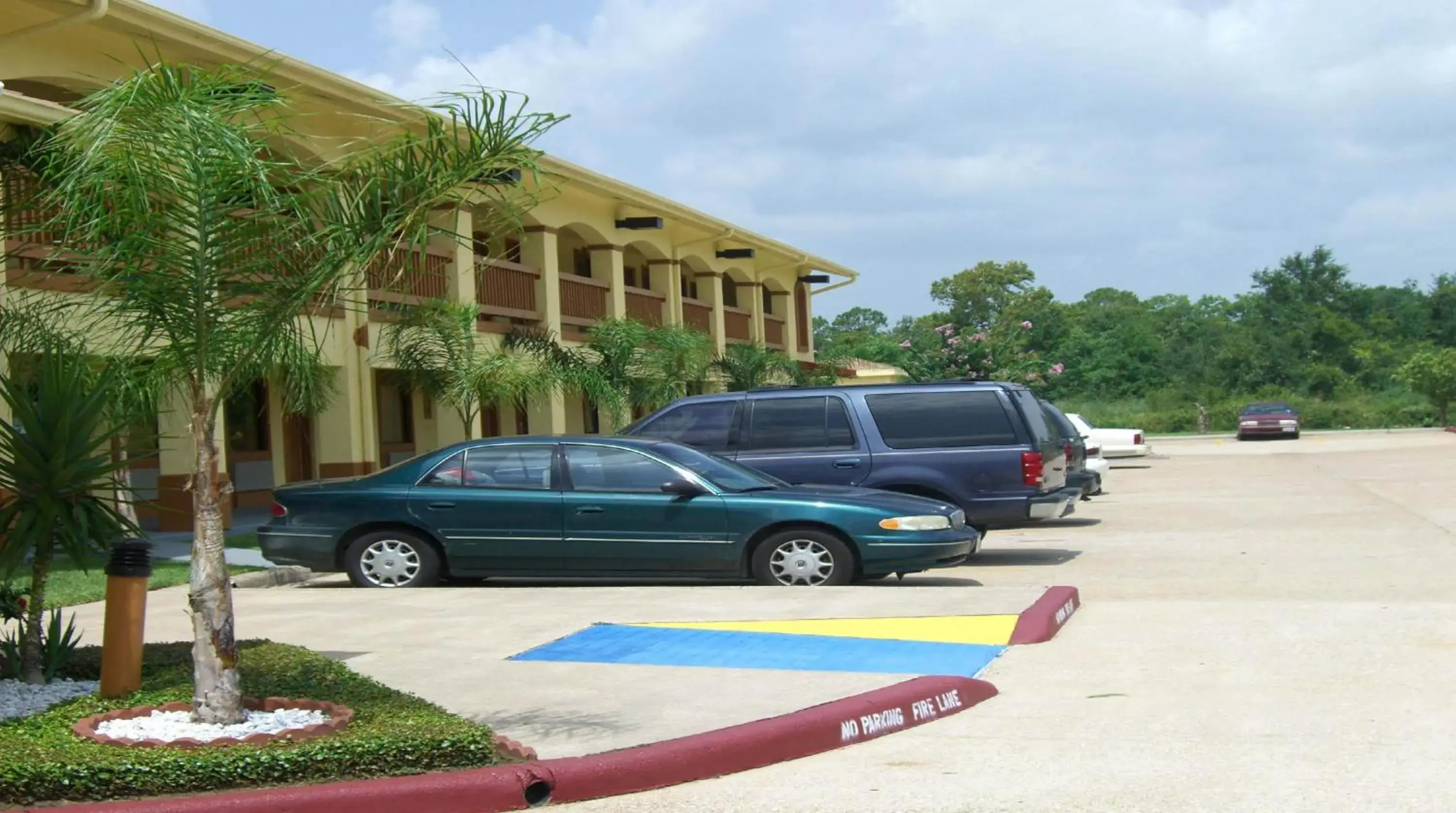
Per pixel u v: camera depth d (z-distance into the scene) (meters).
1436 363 59.59
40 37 15.62
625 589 12.39
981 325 83.50
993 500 14.46
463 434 24.47
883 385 15.12
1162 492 25.97
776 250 36.25
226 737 6.38
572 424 32.12
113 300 6.88
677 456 13.08
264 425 24.69
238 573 14.89
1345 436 55.03
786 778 6.43
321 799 5.73
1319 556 14.84
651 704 7.55
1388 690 7.82
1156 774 6.23
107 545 8.18
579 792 6.14
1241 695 7.81
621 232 29.61
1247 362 77.38
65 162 6.58
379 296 19.98
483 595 12.23
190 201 6.34
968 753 6.76
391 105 6.51
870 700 7.34
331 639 9.98
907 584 13.52
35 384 8.63
